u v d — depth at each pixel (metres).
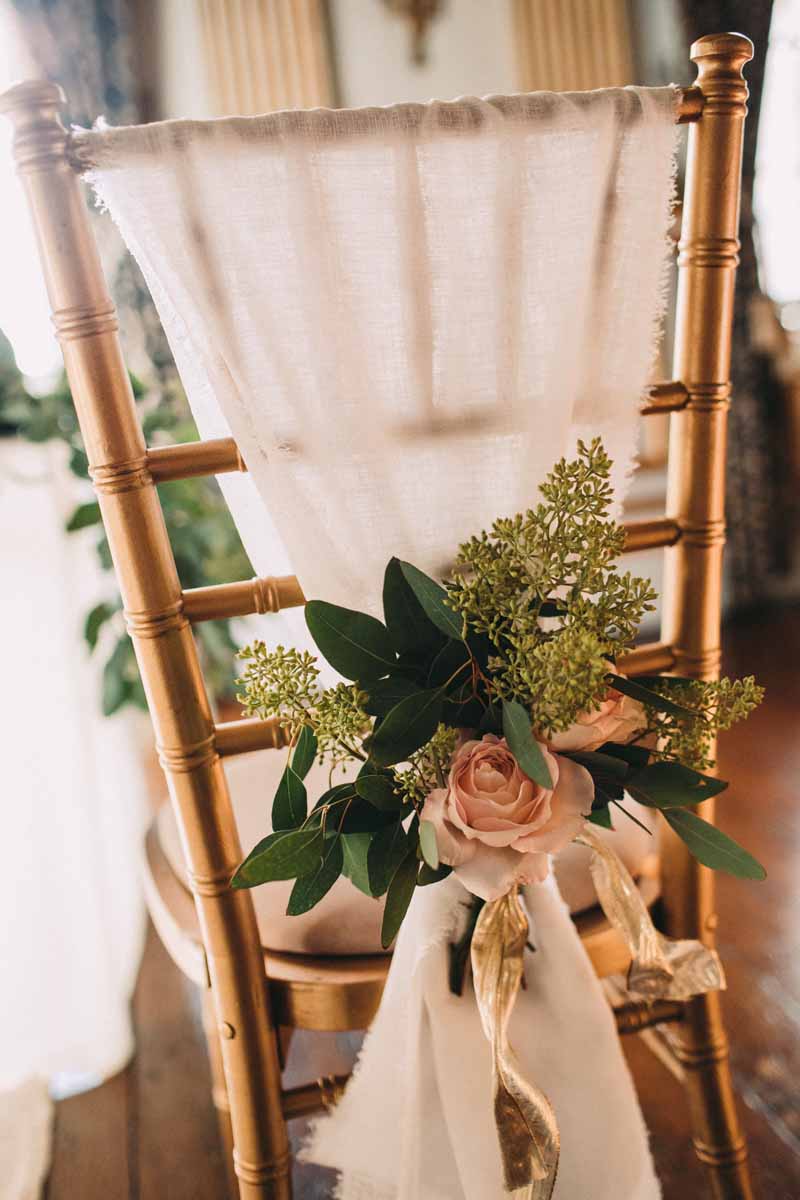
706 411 0.74
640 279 0.71
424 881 0.61
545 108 0.65
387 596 0.61
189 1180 1.09
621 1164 0.71
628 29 2.92
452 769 0.57
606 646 0.59
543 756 0.55
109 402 0.63
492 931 0.66
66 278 0.61
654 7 2.91
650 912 0.85
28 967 1.25
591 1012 0.72
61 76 2.56
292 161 0.61
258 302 0.63
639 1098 1.16
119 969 1.37
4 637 1.26
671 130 0.69
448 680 0.60
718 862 0.63
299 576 0.67
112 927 1.34
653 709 0.62
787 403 3.09
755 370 3.07
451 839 0.55
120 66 2.60
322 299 0.64
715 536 0.76
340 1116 0.77
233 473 0.70
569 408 0.70
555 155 0.66
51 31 2.53
